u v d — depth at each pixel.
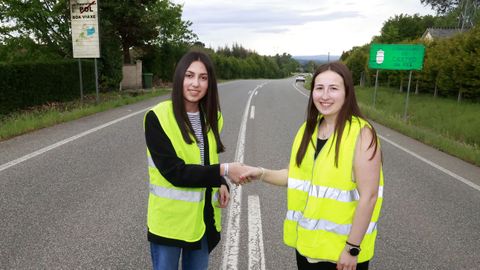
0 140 7.99
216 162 2.53
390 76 27.33
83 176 5.79
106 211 4.54
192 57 2.26
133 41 25.03
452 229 4.40
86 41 13.84
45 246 3.69
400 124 11.84
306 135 2.26
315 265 2.24
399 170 6.93
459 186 6.02
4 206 4.58
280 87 34.25
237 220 4.46
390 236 4.20
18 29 16.72
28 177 5.64
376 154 1.99
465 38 16.94
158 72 32.22
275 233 4.15
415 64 14.33
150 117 2.21
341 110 2.09
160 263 2.42
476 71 15.60
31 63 12.78
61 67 14.94
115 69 20.31
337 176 2.05
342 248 2.09
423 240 4.12
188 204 2.29
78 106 13.60
